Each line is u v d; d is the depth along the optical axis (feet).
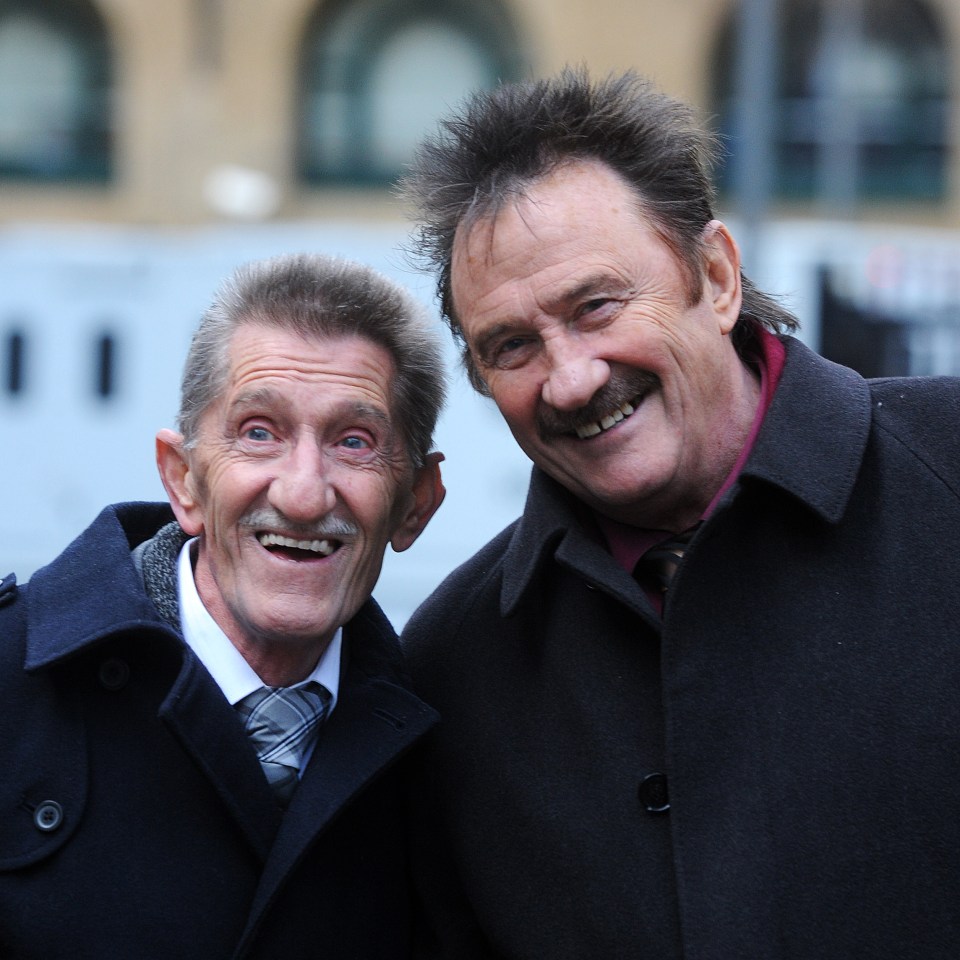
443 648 7.99
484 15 45.93
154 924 6.89
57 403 25.71
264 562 7.20
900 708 6.66
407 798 7.86
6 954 6.83
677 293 7.07
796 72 43.60
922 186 44.29
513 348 7.16
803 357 7.40
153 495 25.66
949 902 6.52
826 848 6.59
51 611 7.25
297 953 7.19
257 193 45.96
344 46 46.44
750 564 7.11
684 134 7.20
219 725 7.02
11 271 25.75
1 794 6.91
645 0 44.78
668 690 6.96
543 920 7.27
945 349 23.09
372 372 7.31
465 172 7.18
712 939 6.62
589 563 7.17
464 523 24.72
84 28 46.47
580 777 7.29
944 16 43.83
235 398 7.16
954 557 6.85
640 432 7.07
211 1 46.06
